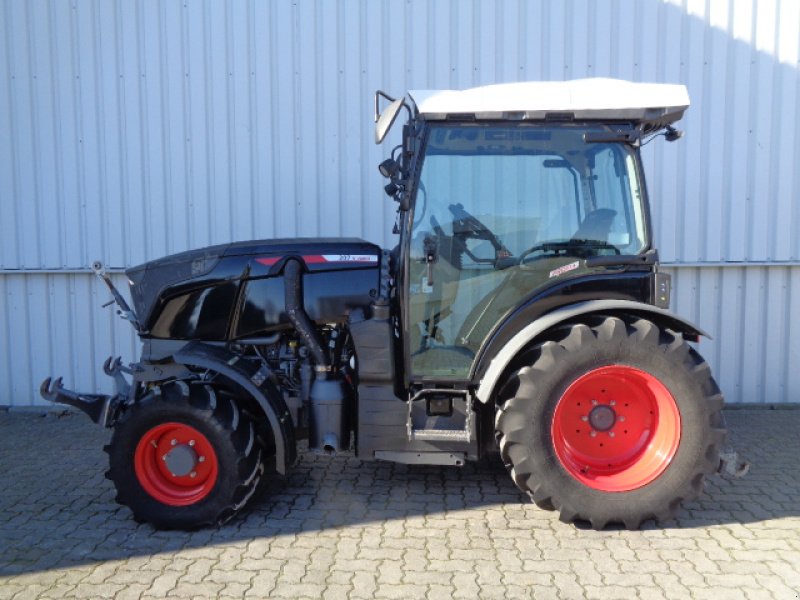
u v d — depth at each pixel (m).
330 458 4.65
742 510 3.76
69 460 4.79
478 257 3.65
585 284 3.62
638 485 3.45
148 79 5.79
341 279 3.92
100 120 5.84
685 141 5.70
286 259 3.93
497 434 3.59
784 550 3.29
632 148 3.62
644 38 5.64
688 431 3.42
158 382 3.97
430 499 3.94
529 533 3.48
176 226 5.89
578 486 3.45
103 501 4.00
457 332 3.67
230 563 3.20
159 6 5.72
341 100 5.76
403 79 5.73
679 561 3.18
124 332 6.04
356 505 3.86
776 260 5.76
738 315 5.86
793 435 5.16
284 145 5.80
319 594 2.92
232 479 3.49
